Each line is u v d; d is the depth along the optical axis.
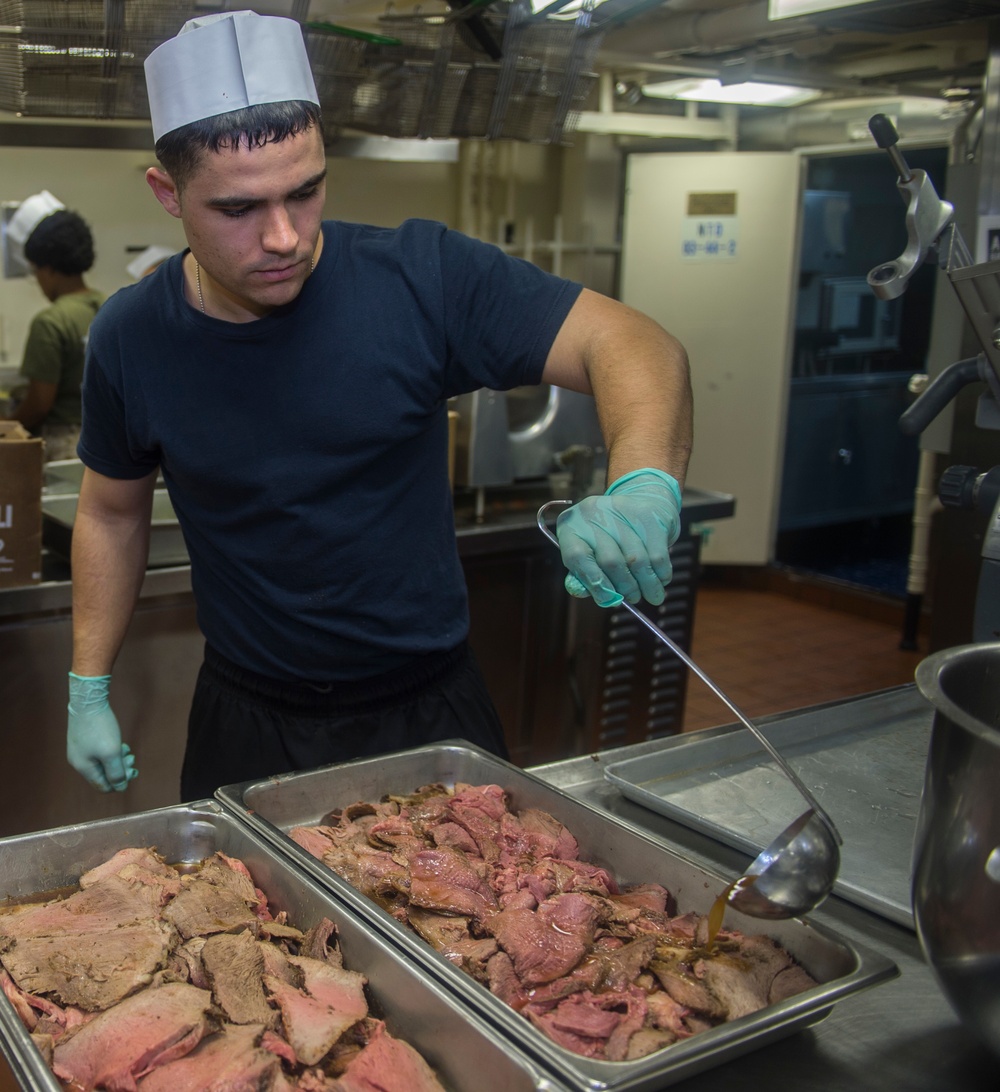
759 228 5.12
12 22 2.14
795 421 5.41
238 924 1.10
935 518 4.91
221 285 1.36
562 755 3.21
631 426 1.35
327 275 1.46
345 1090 0.90
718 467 5.41
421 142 3.03
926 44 3.36
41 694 2.42
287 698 1.65
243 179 1.21
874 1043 0.94
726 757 1.52
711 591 5.59
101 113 2.31
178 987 1.00
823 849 0.99
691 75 3.85
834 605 5.32
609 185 5.38
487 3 2.48
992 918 0.79
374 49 2.55
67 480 2.74
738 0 3.17
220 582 1.64
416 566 1.62
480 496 3.01
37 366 3.56
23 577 2.29
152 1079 0.90
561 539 1.19
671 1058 0.84
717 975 1.01
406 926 1.15
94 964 1.04
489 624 2.98
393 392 1.50
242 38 1.18
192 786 1.74
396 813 1.37
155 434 1.54
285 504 1.52
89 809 2.55
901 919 1.11
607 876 1.23
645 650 3.22
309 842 1.28
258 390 1.48
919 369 5.86
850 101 4.72
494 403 2.91
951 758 0.83
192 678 2.63
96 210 4.47
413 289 1.49
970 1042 0.95
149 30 2.20
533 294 1.49
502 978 1.03
